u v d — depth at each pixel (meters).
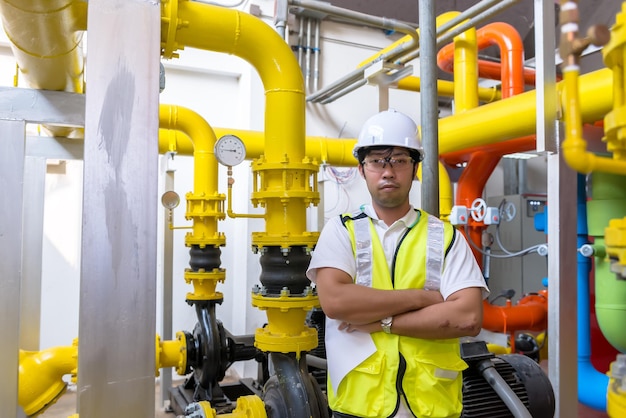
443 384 1.24
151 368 1.15
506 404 1.76
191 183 4.35
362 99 4.90
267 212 1.86
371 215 1.35
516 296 4.81
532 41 4.01
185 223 4.32
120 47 1.16
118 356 1.13
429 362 1.22
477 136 2.54
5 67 3.74
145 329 1.15
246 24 1.71
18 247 1.83
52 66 1.75
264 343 1.87
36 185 2.72
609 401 0.69
